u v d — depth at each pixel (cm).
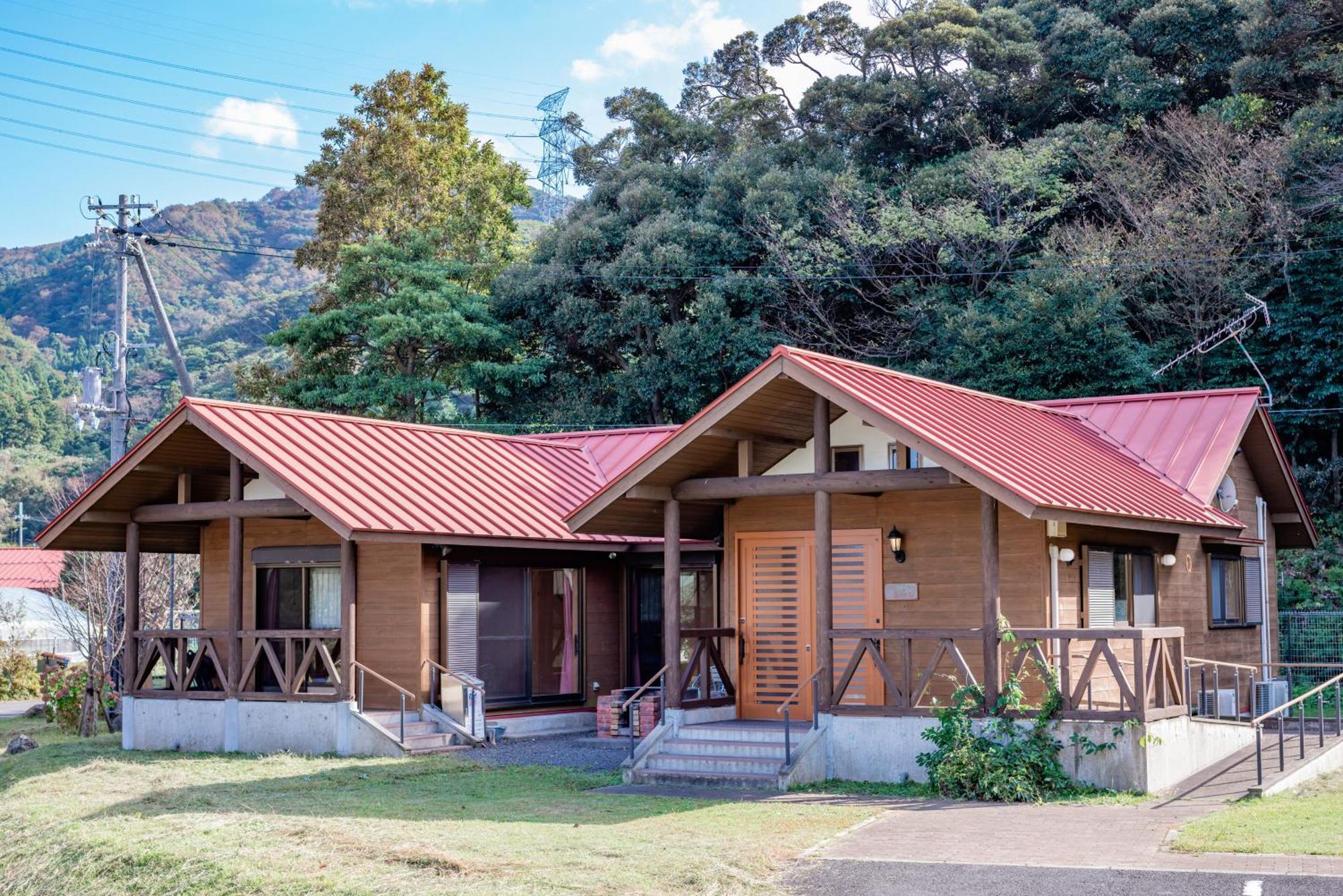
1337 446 3022
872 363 3503
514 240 4784
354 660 1742
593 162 4741
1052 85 3928
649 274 3625
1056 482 1368
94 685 2292
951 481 1324
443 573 1867
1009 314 3084
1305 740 1611
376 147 4356
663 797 1347
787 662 1619
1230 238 3072
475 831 1146
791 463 1675
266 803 1348
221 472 1991
